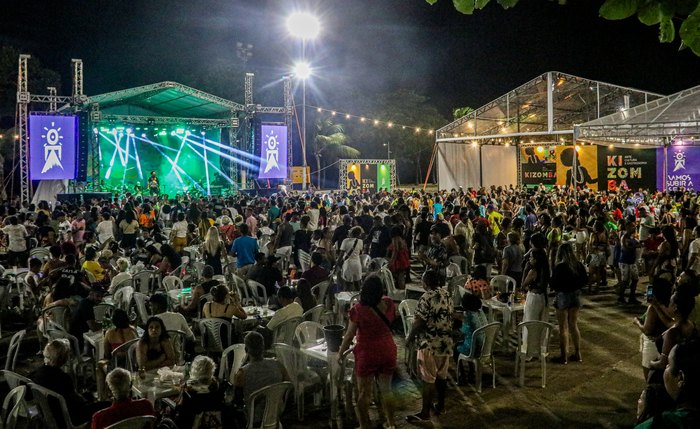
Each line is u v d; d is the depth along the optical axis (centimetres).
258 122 3067
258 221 1706
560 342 835
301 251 1277
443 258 1052
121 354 689
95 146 2919
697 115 1934
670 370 370
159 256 1223
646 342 599
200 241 1486
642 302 1214
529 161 3491
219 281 995
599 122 2086
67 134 2564
